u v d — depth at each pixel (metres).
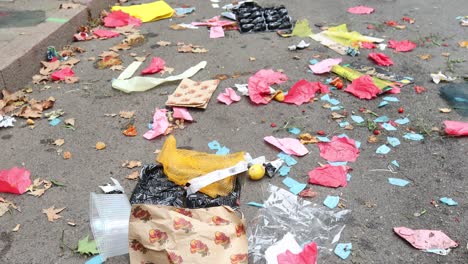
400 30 3.90
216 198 2.58
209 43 3.75
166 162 2.68
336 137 2.89
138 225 2.33
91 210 2.46
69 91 3.28
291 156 2.81
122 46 3.71
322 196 2.62
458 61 3.51
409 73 3.40
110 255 2.39
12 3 4.02
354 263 2.37
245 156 2.75
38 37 3.51
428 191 2.63
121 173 2.74
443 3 4.30
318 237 2.46
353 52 3.57
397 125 2.99
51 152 2.86
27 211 2.58
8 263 2.40
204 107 3.10
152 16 4.07
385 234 2.46
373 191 2.63
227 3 4.34
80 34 3.82
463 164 2.76
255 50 3.66
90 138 2.94
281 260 2.36
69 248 2.44
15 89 3.28
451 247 2.41
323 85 3.26
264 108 3.12
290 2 4.38
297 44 3.71
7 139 2.94
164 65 3.50
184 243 2.32
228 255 2.33
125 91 3.26
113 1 4.29
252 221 2.52
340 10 4.21
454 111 3.08
